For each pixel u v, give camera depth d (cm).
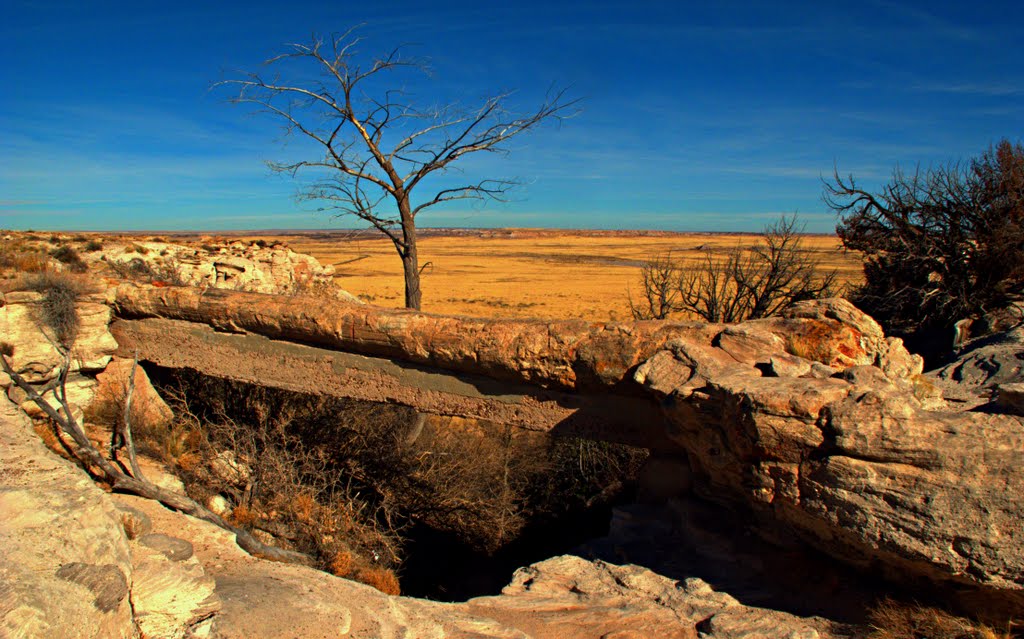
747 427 571
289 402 1206
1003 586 456
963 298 1694
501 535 1159
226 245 2230
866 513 507
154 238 2177
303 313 960
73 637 361
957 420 494
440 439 1331
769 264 1794
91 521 468
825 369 636
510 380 842
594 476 1268
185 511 820
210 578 520
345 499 1121
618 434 796
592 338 780
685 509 735
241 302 1019
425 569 1091
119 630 409
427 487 1210
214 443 1123
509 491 1218
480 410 875
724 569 642
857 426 514
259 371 1034
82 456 957
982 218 1755
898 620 513
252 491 1070
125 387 1129
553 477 1316
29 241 1617
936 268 1812
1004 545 455
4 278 1111
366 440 1245
